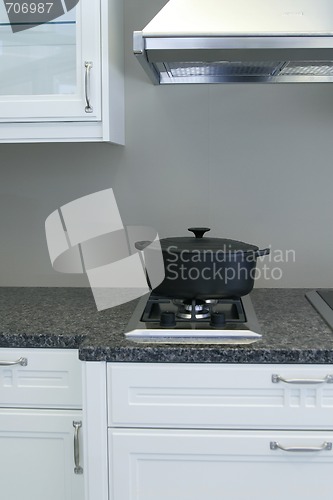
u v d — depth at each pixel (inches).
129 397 56.0
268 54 62.4
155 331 57.8
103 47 66.7
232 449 56.0
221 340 57.1
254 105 79.5
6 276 84.3
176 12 62.0
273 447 55.7
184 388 55.6
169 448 56.2
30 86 68.6
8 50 68.3
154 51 61.4
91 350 55.2
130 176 81.6
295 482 56.4
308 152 80.0
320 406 55.3
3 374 61.2
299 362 54.7
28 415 61.1
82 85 67.4
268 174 80.5
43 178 82.2
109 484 57.1
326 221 81.0
